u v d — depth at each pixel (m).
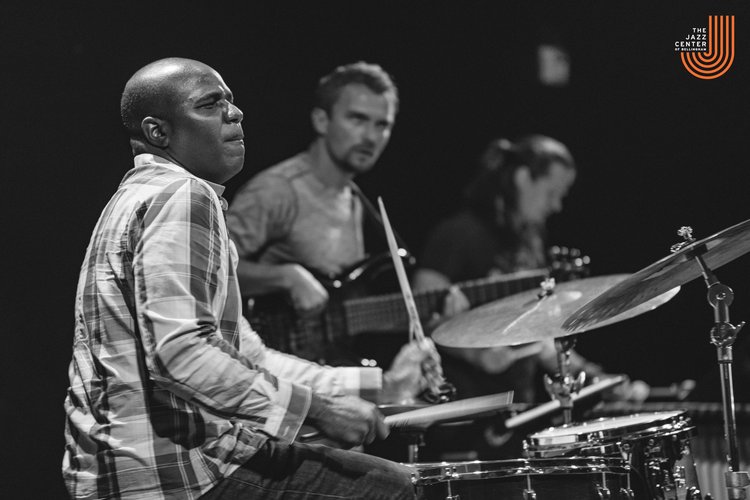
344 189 6.30
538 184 7.60
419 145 8.46
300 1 7.83
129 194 3.12
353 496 3.16
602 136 8.62
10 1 6.87
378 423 3.12
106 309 3.05
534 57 8.60
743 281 8.05
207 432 3.04
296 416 2.94
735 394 6.31
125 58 7.17
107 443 2.98
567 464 3.23
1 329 6.97
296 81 7.78
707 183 8.41
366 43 8.16
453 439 6.14
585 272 5.99
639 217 8.55
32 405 6.99
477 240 7.42
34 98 6.96
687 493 3.62
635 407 6.23
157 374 2.82
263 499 3.08
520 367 6.84
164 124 3.28
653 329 8.41
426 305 6.08
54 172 7.02
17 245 6.99
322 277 5.95
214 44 7.53
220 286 2.99
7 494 6.89
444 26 8.44
